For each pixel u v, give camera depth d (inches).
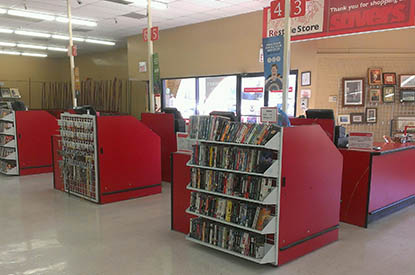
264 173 114.0
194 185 138.1
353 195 167.8
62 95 689.0
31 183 254.1
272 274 117.1
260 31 324.5
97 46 567.2
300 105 298.2
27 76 677.9
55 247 140.2
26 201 207.2
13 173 278.4
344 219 171.6
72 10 330.3
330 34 223.5
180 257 131.2
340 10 217.3
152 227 163.8
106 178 201.3
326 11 223.6
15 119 274.5
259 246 118.7
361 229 161.5
